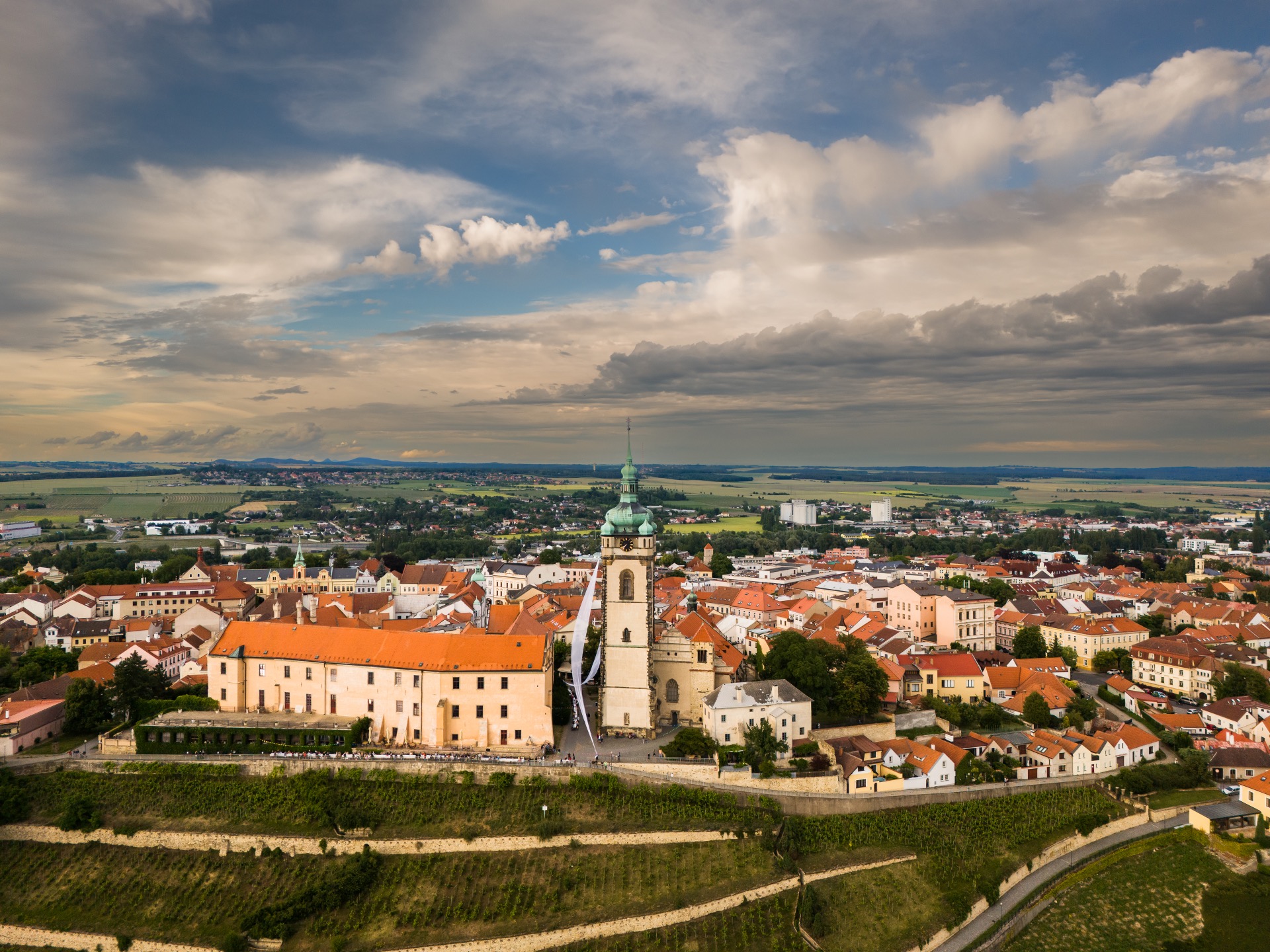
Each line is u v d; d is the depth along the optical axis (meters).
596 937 128.00
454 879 135.88
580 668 173.75
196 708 178.12
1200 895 150.00
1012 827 160.12
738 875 138.12
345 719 168.75
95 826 145.88
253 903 133.25
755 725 169.38
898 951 130.75
